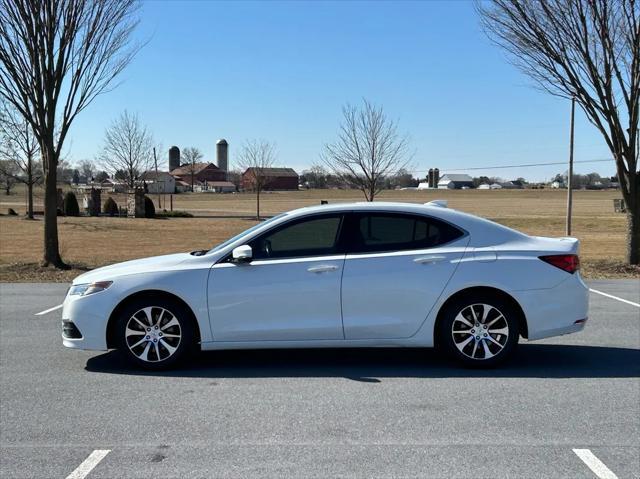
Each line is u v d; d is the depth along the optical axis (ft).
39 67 44.16
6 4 41.29
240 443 13.75
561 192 382.01
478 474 12.19
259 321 19.03
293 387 17.80
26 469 12.53
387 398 16.78
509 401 16.49
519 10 42.29
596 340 23.65
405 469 12.41
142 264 19.90
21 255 60.18
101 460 12.92
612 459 12.89
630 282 40.75
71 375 19.11
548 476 12.12
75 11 43.39
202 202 259.39
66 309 19.57
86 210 151.84
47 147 46.19
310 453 13.20
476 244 19.40
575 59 42.98
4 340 24.02
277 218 19.99
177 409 15.97
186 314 19.27
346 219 19.56
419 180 431.02
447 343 19.26
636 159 45.68
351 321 18.97
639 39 41.98
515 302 19.17
